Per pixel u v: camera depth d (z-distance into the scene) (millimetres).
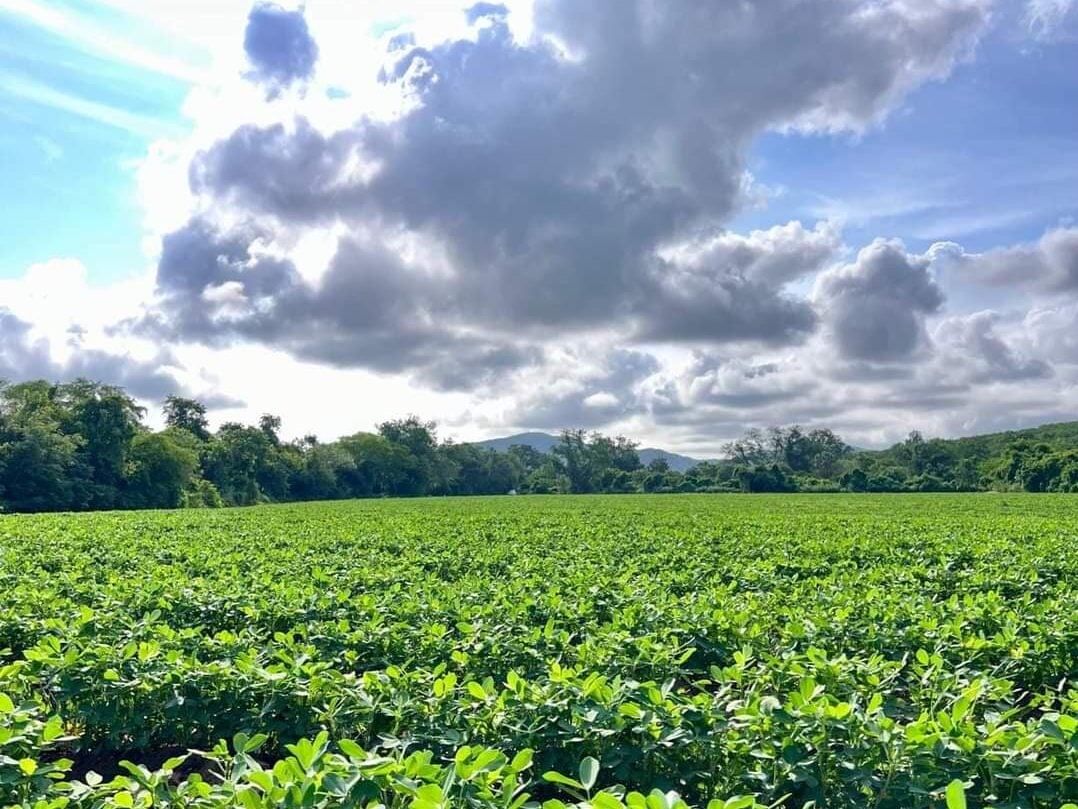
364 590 11680
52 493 70125
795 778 4031
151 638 7371
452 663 7000
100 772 6309
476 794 3281
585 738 4516
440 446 150250
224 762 4414
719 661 7832
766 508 50656
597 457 140500
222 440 107125
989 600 8523
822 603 9180
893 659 7184
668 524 29219
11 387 81000
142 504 81125
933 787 3926
